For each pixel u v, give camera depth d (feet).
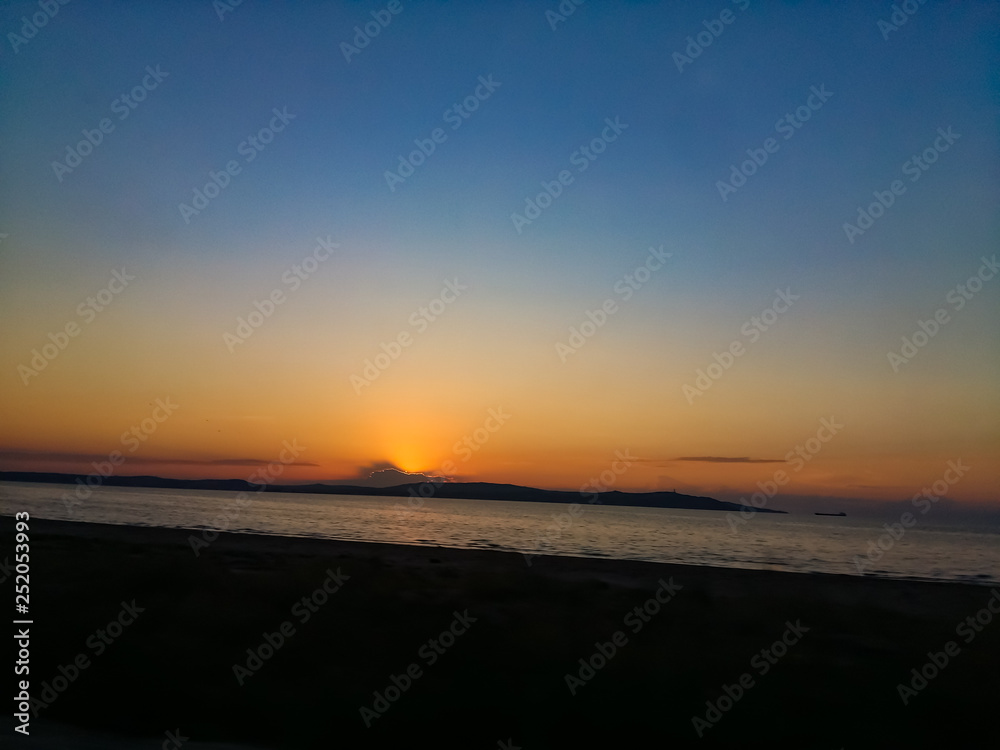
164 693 28.25
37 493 465.88
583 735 26.09
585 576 81.46
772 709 27.91
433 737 25.85
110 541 95.61
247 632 36.94
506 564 92.53
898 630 44.47
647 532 295.48
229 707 27.20
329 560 77.77
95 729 25.40
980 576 137.59
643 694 28.63
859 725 26.73
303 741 25.49
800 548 221.05
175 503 421.59
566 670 31.32
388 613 41.91
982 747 25.29
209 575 50.78
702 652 35.04
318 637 35.83
